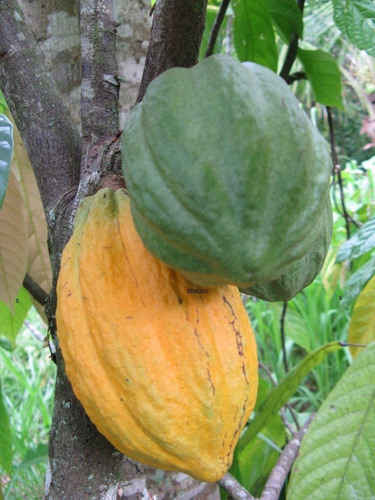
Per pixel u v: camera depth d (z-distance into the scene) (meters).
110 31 0.40
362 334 0.60
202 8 0.36
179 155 0.26
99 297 0.30
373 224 0.60
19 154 0.56
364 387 0.40
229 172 0.25
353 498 0.38
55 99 0.40
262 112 0.26
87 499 0.35
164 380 0.29
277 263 0.26
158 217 0.27
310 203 0.27
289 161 0.26
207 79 0.27
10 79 0.40
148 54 0.37
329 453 0.39
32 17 0.55
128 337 0.29
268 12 0.58
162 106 0.27
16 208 0.51
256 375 0.33
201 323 0.30
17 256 0.53
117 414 0.30
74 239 0.33
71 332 0.31
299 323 1.05
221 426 0.30
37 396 1.14
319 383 1.25
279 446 0.69
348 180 1.61
